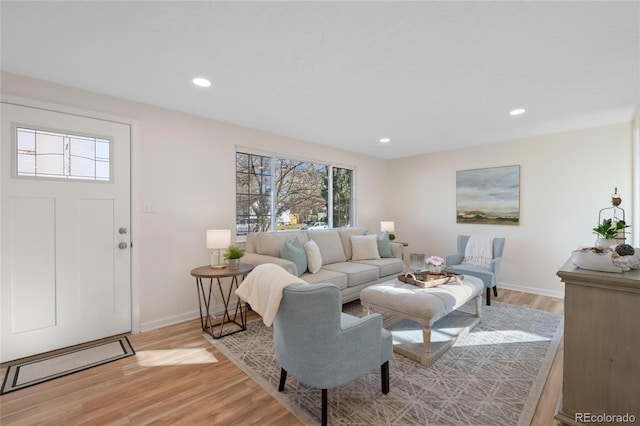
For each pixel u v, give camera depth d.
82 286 2.49
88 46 1.84
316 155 4.48
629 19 1.53
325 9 1.49
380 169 5.61
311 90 2.49
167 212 2.95
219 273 2.62
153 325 2.84
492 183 4.39
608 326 1.27
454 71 2.15
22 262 2.24
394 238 5.13
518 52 1.88
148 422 1.59
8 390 1.85
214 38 1.75
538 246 3.99
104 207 2.59
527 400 1.76
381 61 2.01
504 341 2.56
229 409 1.69
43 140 2.32
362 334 1.65
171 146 2.97
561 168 3.80
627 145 3.36
